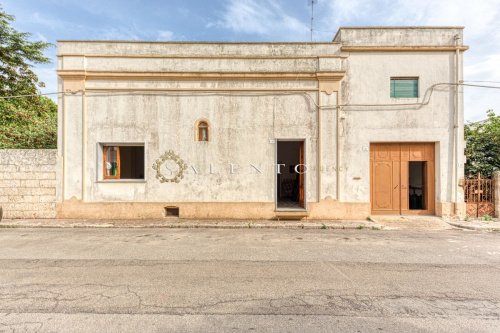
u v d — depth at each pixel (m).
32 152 10.64
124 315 3.79
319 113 10.72
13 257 6.25
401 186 11.09
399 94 10.95
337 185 10.70
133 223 9.87
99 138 10.68
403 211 11.08
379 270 5.54
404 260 6.17
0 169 10.63
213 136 10.73
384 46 10.70
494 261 6.14
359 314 3.86
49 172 10.64
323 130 10.75
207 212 10.66
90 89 10.65
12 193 10.62
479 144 13.32
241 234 8.62
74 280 4.95
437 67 10.79
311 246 7.27
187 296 4.36
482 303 4.20
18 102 16.20
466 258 6.34
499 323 3.65
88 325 3.54
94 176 10.64
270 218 10.63
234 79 10.75
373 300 4.28
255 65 10.74
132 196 10.69
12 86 16.12
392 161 11.09
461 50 10.76
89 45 10.66
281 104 10.77
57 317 3.73
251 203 10.65
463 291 4.61
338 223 9.96
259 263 5.90
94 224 9.68
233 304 4.11
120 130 10.71
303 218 10.66
